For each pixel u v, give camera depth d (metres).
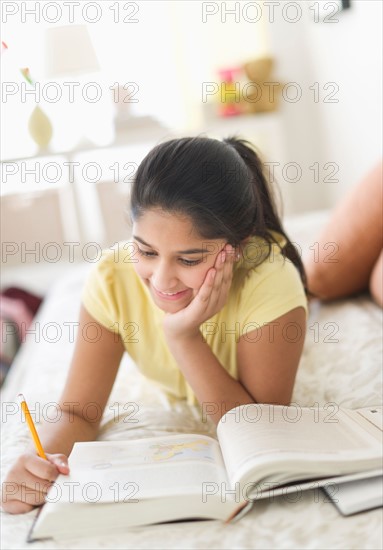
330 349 1.28
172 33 3.12
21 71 2.65
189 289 0.95
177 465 0.80
